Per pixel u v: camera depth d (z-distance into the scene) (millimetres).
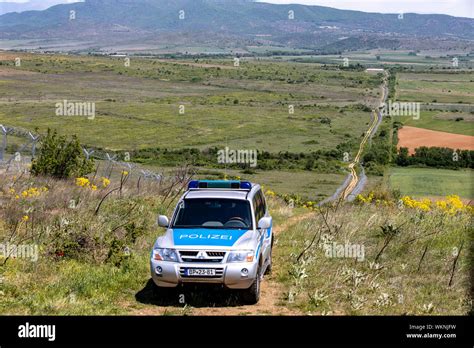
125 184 29844
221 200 13875
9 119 175500
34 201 20406
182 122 191375
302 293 13141
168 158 115812
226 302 12422
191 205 13859
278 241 19641
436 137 145750
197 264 12078
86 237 15539
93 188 24484
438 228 19000
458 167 114000
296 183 97688
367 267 15000
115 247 15195
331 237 17891
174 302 12477
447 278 13891
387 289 13188
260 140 162750
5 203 19859
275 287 13969
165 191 28344
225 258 12117
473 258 15336
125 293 13031
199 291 12742
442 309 11945
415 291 13125
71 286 12789
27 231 16656
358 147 143375
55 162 30359
